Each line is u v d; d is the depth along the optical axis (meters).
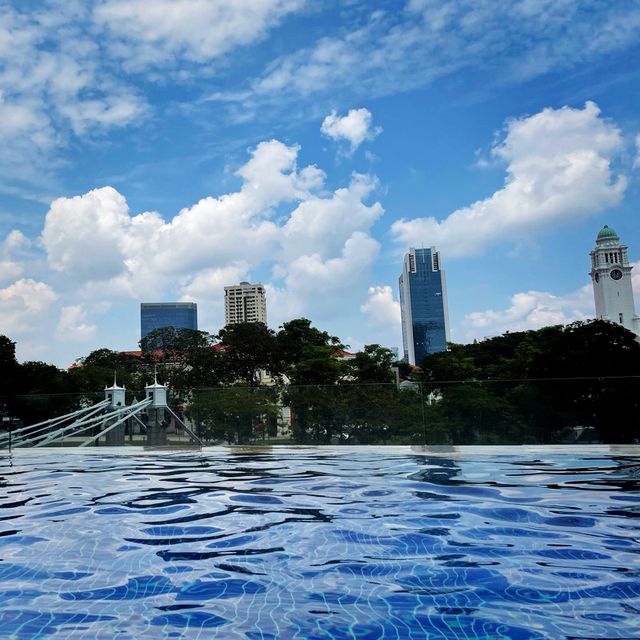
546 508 6.16
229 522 5.86
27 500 7.55
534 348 38.31
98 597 3.54
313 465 11.27
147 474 10.37
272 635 2.90
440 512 6.10
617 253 108.31
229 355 45.72
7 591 3.68
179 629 3.00
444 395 14.59
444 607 3.26
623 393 13.25
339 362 40.09
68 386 39.47
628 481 8.12
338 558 4.40
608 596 3.40
